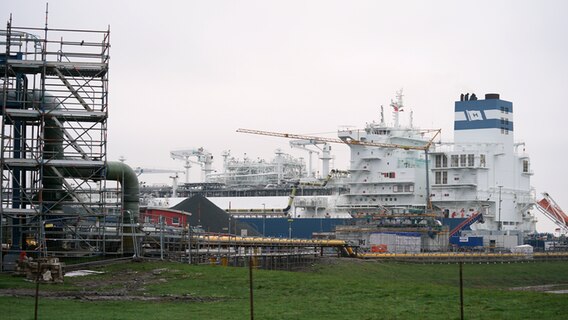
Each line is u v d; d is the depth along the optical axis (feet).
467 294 210.18
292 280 238.07
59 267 238.48
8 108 298.15
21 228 289.33
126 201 318.04
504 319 171.01
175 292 218.18
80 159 297.74
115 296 208.54
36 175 306.55
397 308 187.73
